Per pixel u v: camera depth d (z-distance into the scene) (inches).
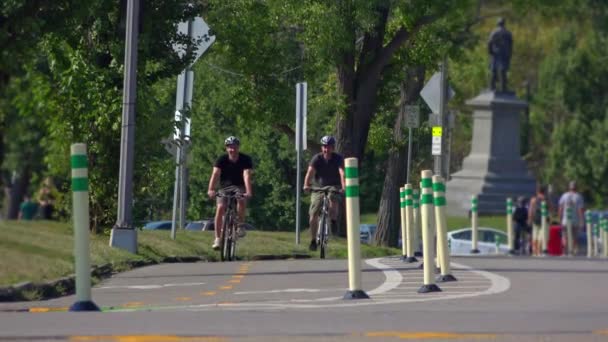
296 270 2066.9
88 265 1274.6
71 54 2687.0
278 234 3117.6
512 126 7475.4
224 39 3538.4
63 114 2753.4
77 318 1170.0
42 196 5113.2
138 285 1795.0
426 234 1565.0
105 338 1013.2
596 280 1791.3
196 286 1759.4
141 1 2667.3
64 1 2559.1
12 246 1665.8
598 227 5497.1
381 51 3464.6
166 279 1910.7
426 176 1563.7
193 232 2945.4
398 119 3688.5
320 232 2623.0
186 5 2723.9
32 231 1793.8
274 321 1141.7
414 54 3617.1
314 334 1044.5
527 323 1130.7
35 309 1336.1
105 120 2669.8
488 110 7475.4
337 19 3312.0
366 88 3496.6
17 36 2566.4
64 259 1707.7
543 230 4638.3
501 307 1317.7
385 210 3651.6
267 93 3646.7
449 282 1743.4
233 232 2463.1
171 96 3467.0
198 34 2765.7
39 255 1672.0
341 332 1057.5
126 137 2409.0
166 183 2817.4
